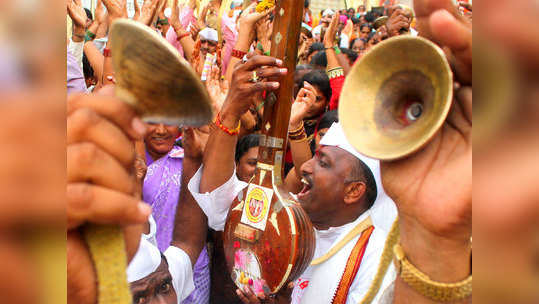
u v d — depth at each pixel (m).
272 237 1.05
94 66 2.33
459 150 0.53
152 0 2.09
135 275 1.13
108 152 0.41
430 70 0.53
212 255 1.66
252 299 1.11
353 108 0.60
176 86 0.40
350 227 1.34
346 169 1.33
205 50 2.74
